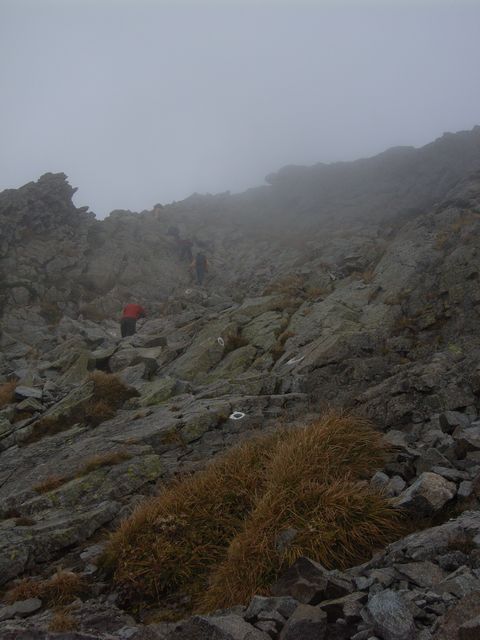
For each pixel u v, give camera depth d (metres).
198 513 5.91
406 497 5.30
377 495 5.51
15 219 29.12
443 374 8.20
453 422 7.11
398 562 4.37
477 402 7.68
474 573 3.88
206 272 31.77
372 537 5.05
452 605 3.58
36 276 26.78
